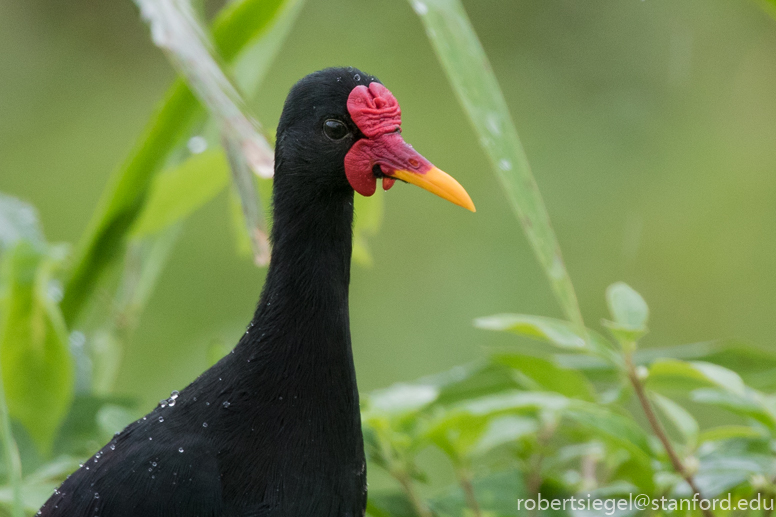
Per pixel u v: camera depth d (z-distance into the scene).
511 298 5.97
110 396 3.96
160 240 4.00
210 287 6.02
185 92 3.96
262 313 3.83
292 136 3.83
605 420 3.86
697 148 6.88
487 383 3.96
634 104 7.18
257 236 3.88
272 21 3.99
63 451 3.95
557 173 6.76
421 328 5.85
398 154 3.82
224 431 3.81
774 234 6.28
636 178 6.69
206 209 6.39
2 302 3.94
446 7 3.85
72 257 4.00
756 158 6.70
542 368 3.91
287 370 3.82
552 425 3.93
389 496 3.90
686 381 3.93
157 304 5.84
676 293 6.11
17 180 6.72
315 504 3.82
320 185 3.83
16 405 3.94
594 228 6.45
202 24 3.95
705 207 6.48
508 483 3.90
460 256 6.22
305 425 3.82
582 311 5.98
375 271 6.14
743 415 3.89
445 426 3.87
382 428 3.88
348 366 3.83
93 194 6.64
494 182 6.74
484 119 3.84
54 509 3.81
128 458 3.81
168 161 3.98
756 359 3.94
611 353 3.86
